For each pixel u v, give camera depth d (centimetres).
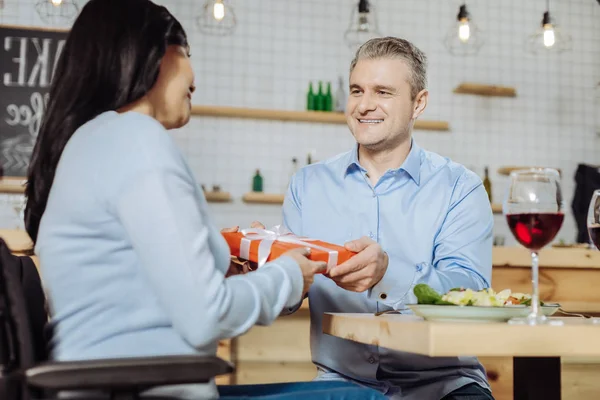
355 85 187
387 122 184
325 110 459
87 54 109
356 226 187
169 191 96
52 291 104
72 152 105
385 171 191
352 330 127
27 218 116
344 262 128
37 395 95
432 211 183
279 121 461
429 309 116
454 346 99
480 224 180
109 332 99
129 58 108
